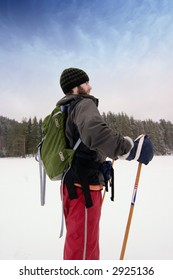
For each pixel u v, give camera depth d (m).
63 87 1.88
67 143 1.71
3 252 2.78
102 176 1.73
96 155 1.67
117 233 3.30
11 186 7.61
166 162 20.59
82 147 1.63
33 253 2.74
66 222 1.73
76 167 1.64
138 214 4.18
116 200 5.26
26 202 5.28
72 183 1.64
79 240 1.62
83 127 1.48
